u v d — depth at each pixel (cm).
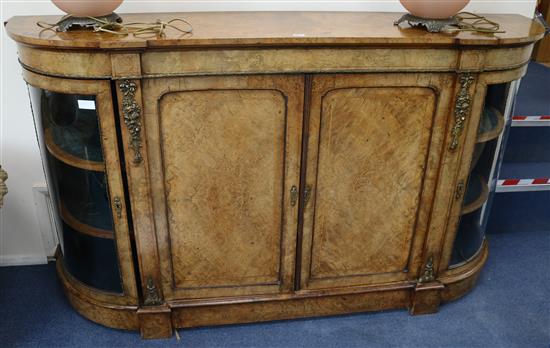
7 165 180
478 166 168
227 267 159
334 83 136
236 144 141
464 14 169
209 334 167
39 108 141
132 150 134
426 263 169
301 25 145
